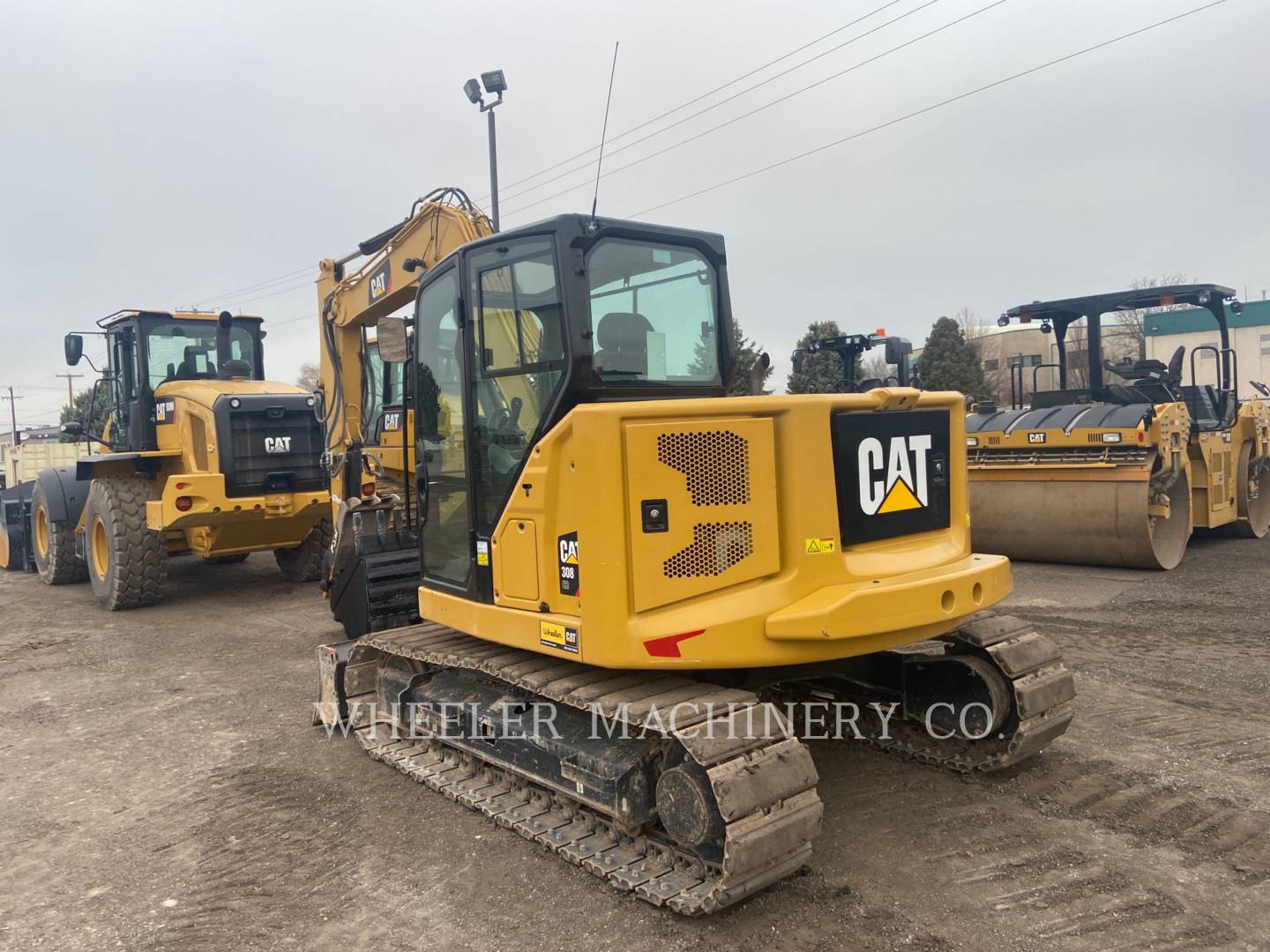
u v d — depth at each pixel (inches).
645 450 129.2
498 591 155.1
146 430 390.3
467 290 159.2
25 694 253.9
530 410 148.6
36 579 473.1
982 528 382.6
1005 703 167.2
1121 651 247.8
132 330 392.5
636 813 136.2
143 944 126.8
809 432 134.3
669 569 130.7
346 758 197.9
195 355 405.4
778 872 124.6
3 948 126.6
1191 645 252.1
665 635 128.6
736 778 120.0
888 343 279.1
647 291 156.6
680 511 130.8
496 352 155.6
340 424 289.6
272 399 358.9
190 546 390.0
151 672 273.1
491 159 496.1
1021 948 117.1
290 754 201.3
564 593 140.0
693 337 164.4
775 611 130.9
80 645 309.0
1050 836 147.3
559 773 150.4
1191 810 154.3
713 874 128.4
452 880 141.9
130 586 355.9
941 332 1192.2
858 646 138.1
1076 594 318.0
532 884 139.5
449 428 171.5
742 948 119.5
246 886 142.4
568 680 145.2
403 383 254.4
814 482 134.3
